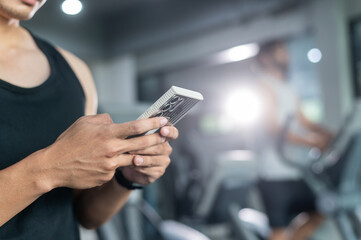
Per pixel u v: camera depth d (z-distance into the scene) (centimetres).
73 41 770
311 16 546
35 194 55
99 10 758
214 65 696
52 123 69
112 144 53
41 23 723
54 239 66
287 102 251
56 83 73
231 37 649
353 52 513
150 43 750
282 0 564
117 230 198
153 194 238
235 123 419
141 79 820
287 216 257
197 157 371
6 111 63
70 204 71
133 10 768
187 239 214
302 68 583
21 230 62
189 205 325
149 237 212
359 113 228
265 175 257
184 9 693
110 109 197
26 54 74
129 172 74
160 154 63
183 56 725
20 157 63
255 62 261
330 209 243
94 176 55
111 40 809
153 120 56
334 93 511
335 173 242
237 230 314
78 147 54
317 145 250
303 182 253
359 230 249
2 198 54
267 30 602
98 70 833
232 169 297
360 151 238
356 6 507
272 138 253
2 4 65
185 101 60
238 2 618
